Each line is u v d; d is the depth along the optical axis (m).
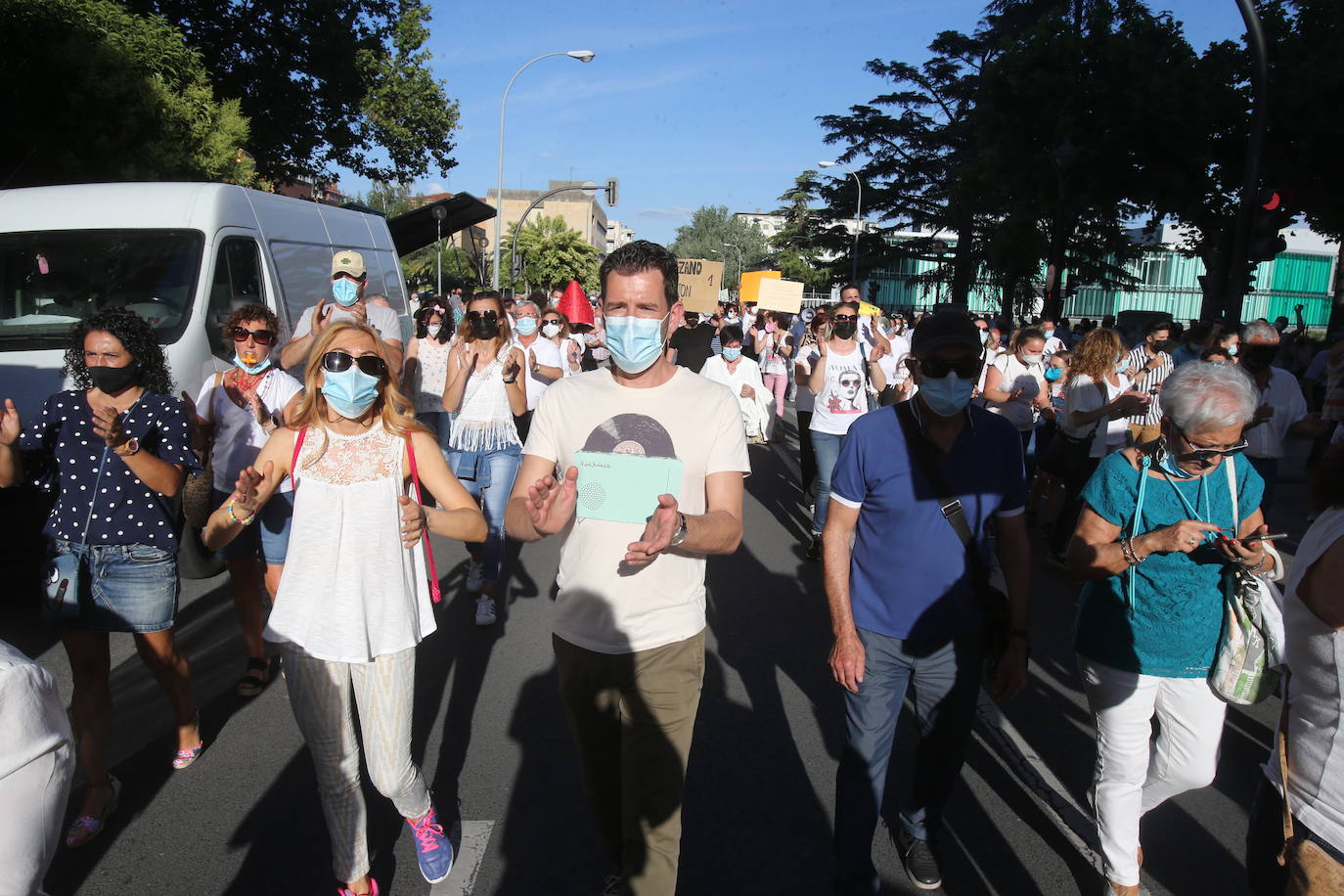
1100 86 21.45
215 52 19.81
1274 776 2.16
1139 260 51.56
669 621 2.57
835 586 2.97
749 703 4.55
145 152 12.53
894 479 2.90
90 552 3.41
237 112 14.16
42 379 5.90
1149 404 6.75
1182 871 3.23
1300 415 6.74
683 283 17.17
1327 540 1.99
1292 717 2.09
